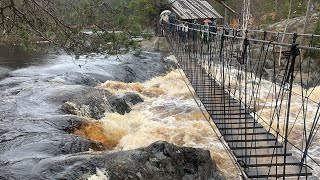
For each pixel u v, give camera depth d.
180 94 11.36
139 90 11.70
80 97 8.59
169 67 16.20
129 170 4.53
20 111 7.59
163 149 4.88
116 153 4.81
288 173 3.54
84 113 8.18
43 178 4.48
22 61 15.75
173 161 4.84
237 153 4.06
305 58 15.12
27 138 5.92
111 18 6.27
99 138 7.24
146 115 9.12
